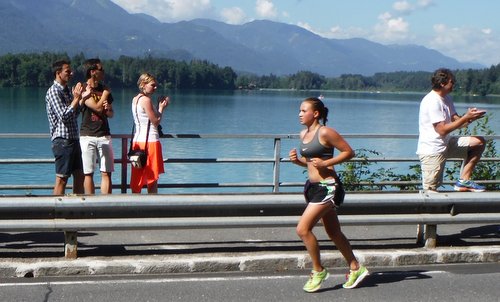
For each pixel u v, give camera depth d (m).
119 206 6.88
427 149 8.17
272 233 8.09
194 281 6.61
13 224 6.72
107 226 6.88
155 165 9.11
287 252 7.30
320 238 7.96
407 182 11.02
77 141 8.55
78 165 8.60
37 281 6.52
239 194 7.28
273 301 6.08
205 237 7.87
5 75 127.19
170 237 7.84
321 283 6.39
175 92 155.12
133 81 140.00
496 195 7.49
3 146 30.62
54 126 8.44
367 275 6.77
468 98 127.19
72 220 6.84
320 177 6.17
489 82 140.25
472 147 8.25
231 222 7.05
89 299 6.02
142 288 6.36
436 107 8.04
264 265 7.02
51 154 28.20
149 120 9.06
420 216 7.40
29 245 7.41
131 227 6.91
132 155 8.98
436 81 8.09
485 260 7.48
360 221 7.28
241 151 26.53
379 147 26.66
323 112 6.22
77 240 7.52
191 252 7.29
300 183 10.08
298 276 6.84
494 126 38.03
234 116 62.22
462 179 8.34
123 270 6.79
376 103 127.50
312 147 6.13
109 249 7.33
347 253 6.46
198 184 9.95
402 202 7.33
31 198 6.79
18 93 100.50
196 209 7.03
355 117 68.19
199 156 25.12
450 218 7.45
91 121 8.99
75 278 6.64
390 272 7.06
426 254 7.37
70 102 8.57
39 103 71.12
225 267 6.96
